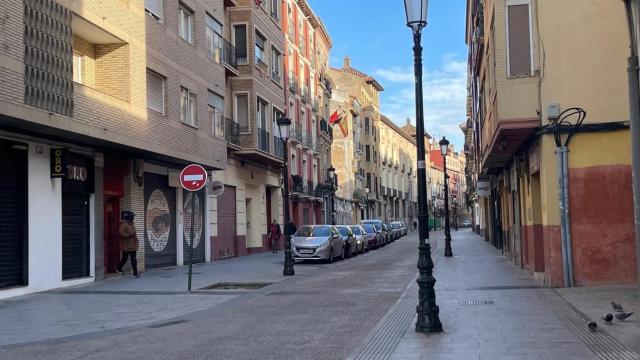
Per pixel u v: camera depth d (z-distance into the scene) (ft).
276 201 119.85
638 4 29.50
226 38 97.19
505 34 46.39
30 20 43.55
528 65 45.98
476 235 191.21
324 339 28.99
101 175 59.52
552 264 44.24
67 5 47.98
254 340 29.30
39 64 44.32
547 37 45.19
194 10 76.28
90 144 55.72
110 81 58.29
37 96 43.98
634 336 26.94
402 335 29.19
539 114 45.39
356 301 42.60
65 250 54.70
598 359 23.09
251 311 39.45
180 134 69.97
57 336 31.78
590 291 41.24
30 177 49.24
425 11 31.86
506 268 64.08
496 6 46.70
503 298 40.81
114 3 55.77
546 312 34.35
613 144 43.75
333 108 196.13
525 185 57.36
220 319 36.52
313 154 151.33
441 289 47.16
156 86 66.28
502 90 46.03
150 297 46.85
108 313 39.40
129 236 61.62
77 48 56.13
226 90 95.40
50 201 51.52
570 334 27.99
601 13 44.50
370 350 26.00
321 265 80.12
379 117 253.24
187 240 80.28
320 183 154.10
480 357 24.07
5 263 47.01
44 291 50.16
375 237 123.75
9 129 46.01
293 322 34.40
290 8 131.95
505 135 48.47
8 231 47.44
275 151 110.42
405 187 311.47
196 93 75.92
